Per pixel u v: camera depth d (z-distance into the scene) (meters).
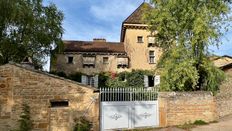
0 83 15.88
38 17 28.72
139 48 40.41
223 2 21.77
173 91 19.30
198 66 21.41
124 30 41.97
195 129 16.66
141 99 17.80
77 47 39.44
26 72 16.16
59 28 30.36
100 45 41.38
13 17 24.78
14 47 26.78
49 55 30.48
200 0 21.88
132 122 17.38
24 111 15.83
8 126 15.63
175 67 20.70
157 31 24.23
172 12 22.53
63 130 16.14
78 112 16.38
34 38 27.81
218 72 21.48
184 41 21.73
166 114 17.92
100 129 16.64
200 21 20.38
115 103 17.17
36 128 15.87
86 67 38.56
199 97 18.89
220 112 21.06
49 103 16.17
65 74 36.78
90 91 16.67
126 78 36.19
